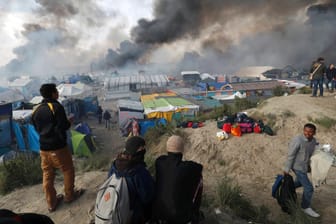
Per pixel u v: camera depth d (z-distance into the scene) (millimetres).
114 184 2498
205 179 6258
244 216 4258
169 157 2705
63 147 3740
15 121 16875
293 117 9484
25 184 5590
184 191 2527
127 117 24547
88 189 4586
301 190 5617
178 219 2465
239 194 4941
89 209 3912
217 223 3684
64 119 3607
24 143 16016
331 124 8594
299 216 4156
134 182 2498
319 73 11609
